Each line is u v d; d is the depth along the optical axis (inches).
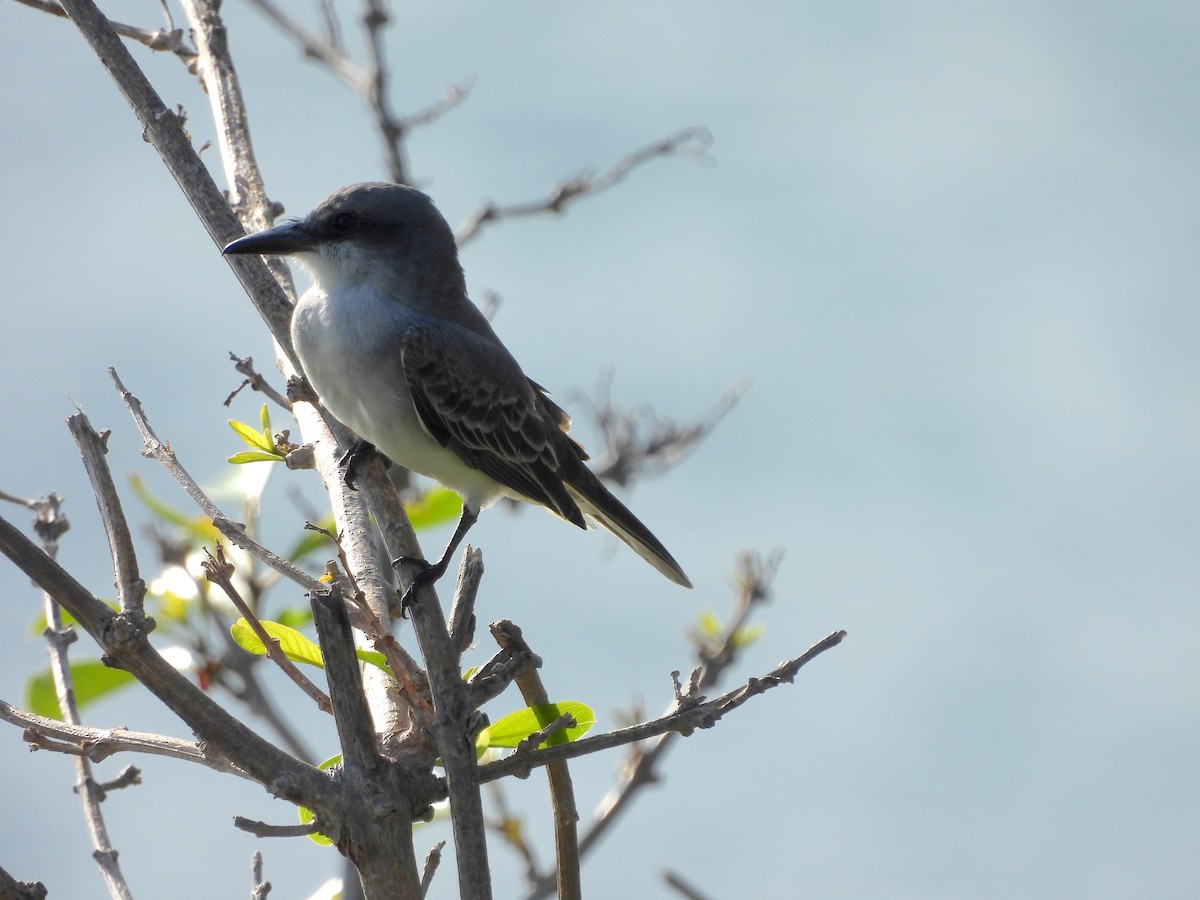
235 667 435.2
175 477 299.3
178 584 445.1
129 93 385.7
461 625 271.4
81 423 248.2
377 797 247.1
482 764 278.4
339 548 304.3
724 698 262.2
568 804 290.4
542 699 305.4
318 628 249.4
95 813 299.3
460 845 246.1
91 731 266.2
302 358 408.8
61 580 233.3
